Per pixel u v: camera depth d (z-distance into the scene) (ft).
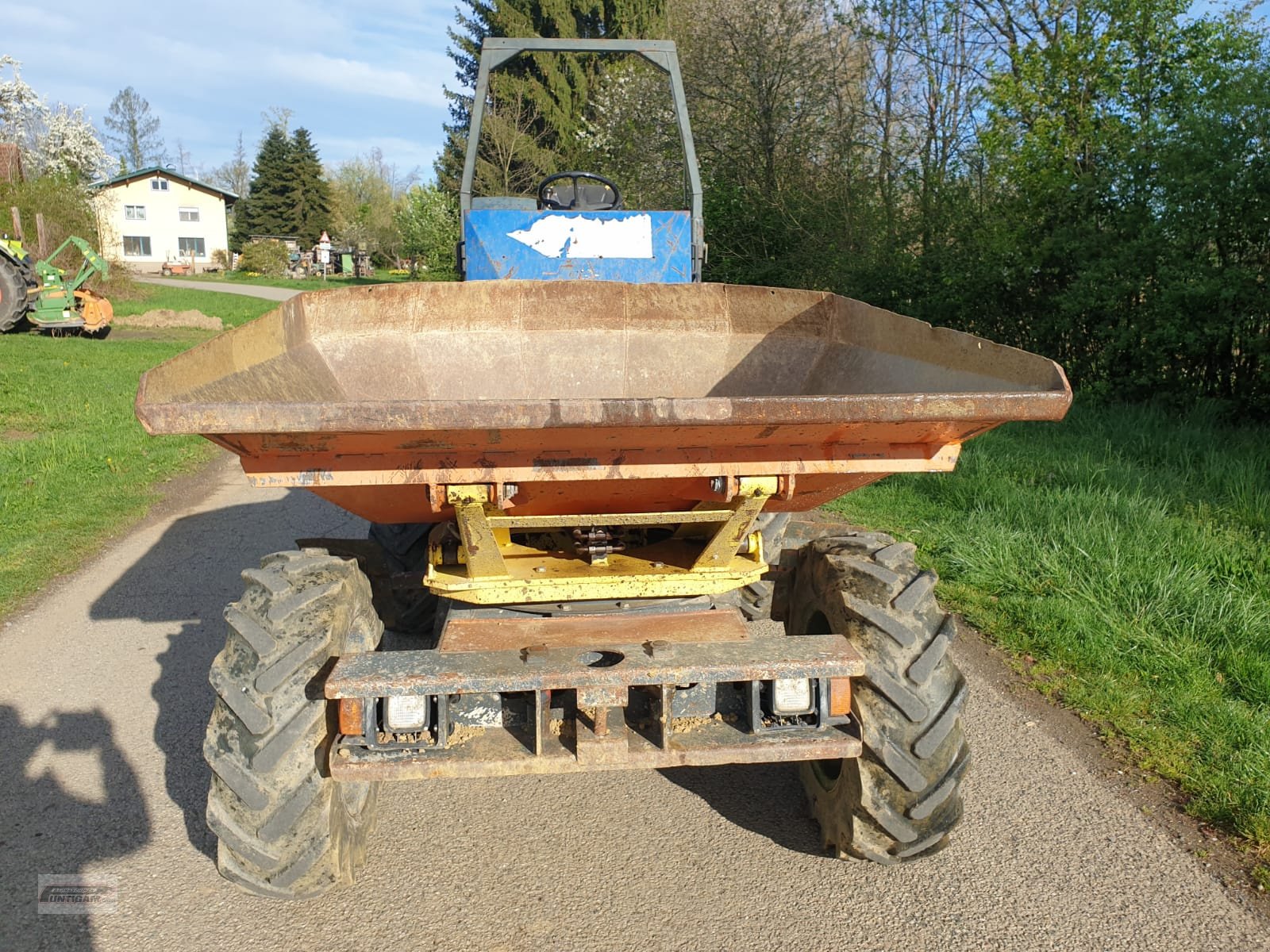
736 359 11.87
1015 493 22.18
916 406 7.09
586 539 9.54
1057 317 33.40
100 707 13.12
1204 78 32.37
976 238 37.73
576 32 100.99
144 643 15.46
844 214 50.39
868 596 8.82
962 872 9.54
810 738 8.11
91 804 10.71
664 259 14.42
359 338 11.32
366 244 198.90
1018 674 14.17
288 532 22.34
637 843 10.11
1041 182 34.55
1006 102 37.81
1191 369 30.27
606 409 6.79
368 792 9.55
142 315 69.92
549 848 10.02
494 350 11.61
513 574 9.29
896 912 8.93
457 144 112.47
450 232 107.76
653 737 8.10
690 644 8.29
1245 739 11.71
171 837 10.11
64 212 84.69
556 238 14.21
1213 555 17.28
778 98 54.60
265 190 218.79
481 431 6.81
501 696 8.18
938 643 8.50
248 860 8.02
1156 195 30.96
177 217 194.70
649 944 8.49
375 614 9.46
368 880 9.45
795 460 7.94
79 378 41.88
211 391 8.27
